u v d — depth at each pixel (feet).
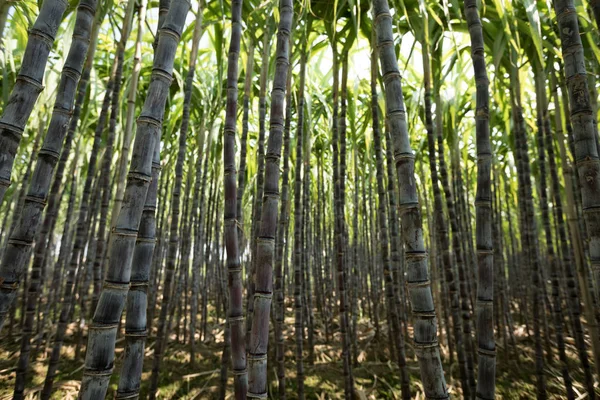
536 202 23.90
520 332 16.92
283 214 10.11
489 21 10.75
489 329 5.01
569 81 5.08
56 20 4.17
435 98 11.21
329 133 16.24
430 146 9.88
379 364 13.39
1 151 3.72
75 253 10.15
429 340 4.16
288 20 5.69
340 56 10.61
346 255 17.19
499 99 13.24
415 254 4.30
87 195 10.57
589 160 4.78
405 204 4.41
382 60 4.74
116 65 10.50
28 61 3.95
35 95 3.99
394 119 4.56
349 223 25.89
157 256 16.47
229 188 6.40
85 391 3.51
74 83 4.99
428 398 4.07
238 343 6.21
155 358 9.98
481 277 5.18
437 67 11.19
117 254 3.78
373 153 17.54
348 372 10.05
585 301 9.76
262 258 5.21
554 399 11.41
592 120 4.89
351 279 18.15
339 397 11.08
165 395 10.87
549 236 11.11
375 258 22.29
